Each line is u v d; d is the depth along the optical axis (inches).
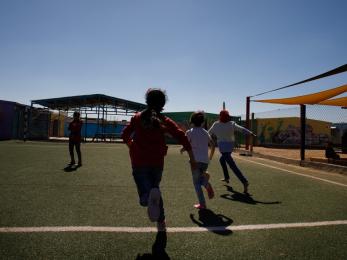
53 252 111.8
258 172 362.0
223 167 283.9
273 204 203.3
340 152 766.5
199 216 167.5
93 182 253.1
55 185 234.7
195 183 186.5
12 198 189.0
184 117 1272.1
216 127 253.1
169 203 195.0
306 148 1252.5
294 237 138.4
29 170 304.3
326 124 1421.0
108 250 115.6
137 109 1254.9
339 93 507.8
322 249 125.0
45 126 1165.7
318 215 177.9
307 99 570.9
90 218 154.7
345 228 153.9
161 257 111.1
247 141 678.5
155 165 121.7
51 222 145.6
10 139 1031.6
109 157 471.8
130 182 258.8
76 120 359.6
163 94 126.8
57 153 507.5
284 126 1371.8
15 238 123.7
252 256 115.5
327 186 279.9
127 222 150.3
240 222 158.9
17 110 1067.9
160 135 122.7
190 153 128.0
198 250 119.1
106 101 1193.4
